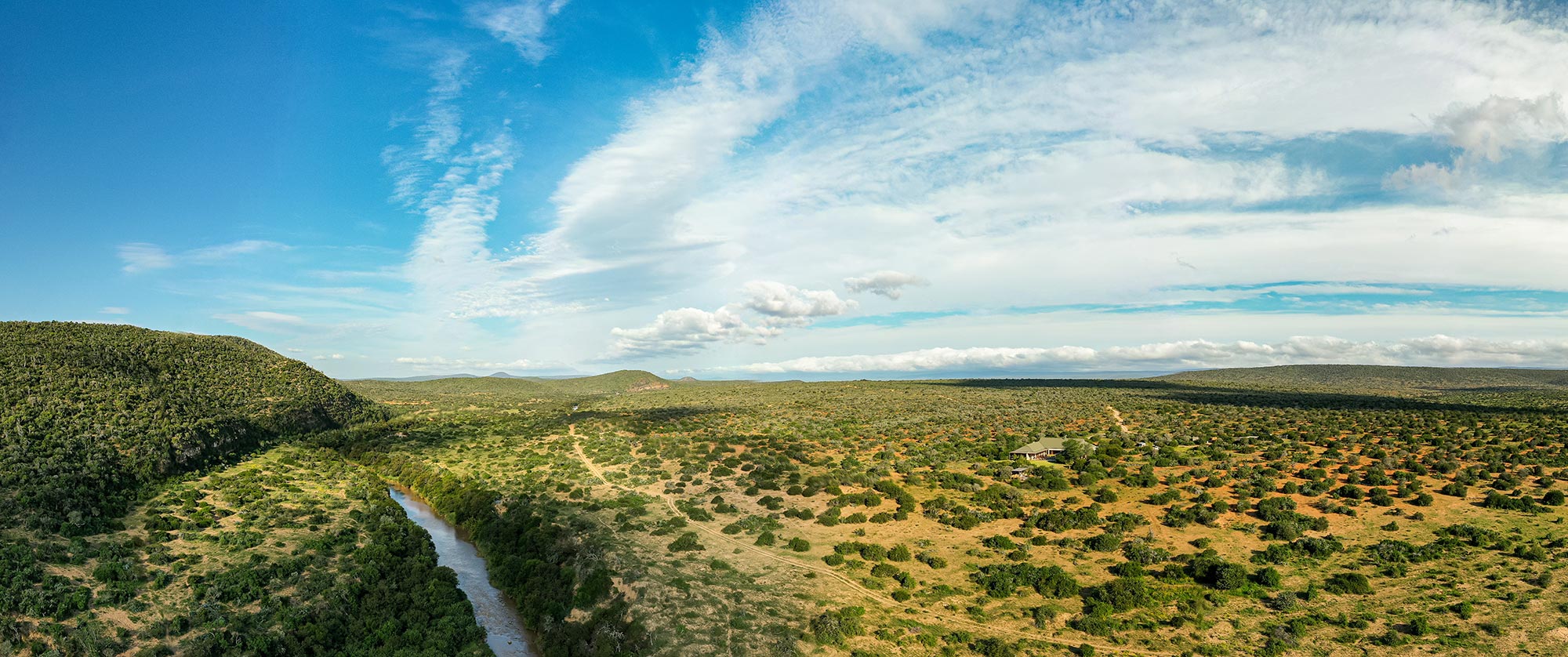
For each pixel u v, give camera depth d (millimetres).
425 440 128875
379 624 50969
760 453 102562
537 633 52062
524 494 82875
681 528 68125
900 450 103562
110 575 49781
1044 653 41406
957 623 46094
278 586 53500
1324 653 39188
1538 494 63656
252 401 127812
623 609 50719
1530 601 42250
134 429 84750
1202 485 74188
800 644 44000
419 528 73438
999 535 61938
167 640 43719
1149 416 130750
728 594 51719
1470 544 52625
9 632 40656
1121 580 48812
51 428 76875
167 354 131000
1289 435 98938
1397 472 73188
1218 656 39906
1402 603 44188
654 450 107750
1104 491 70562
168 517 64812
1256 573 50531
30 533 54031
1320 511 62938
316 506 76875
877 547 58938
